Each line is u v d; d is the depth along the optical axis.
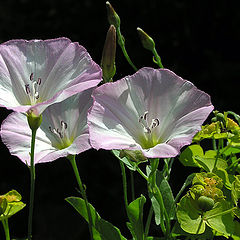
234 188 0.19
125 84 0.19
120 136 0.19
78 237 0.49
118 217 0.50
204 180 0.19
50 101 0.18
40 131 0.20
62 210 0.51
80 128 0.20
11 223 0.50
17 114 0.20
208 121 0.37
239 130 0.21
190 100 0.19
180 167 0.43
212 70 0.59
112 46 0.20
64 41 0.20
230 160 0.22
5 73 0.19
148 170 0.21
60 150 0.19
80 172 0.53
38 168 0.54
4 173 0.54
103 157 0.54
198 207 0.19
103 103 0.19
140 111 0.19
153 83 0.19
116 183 0.52
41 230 0.50
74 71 0.19
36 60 0.20
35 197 0.53
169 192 0.20
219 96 0.57
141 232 0.20
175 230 0.20
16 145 0.20
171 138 0.19
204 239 0.20
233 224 0.19
